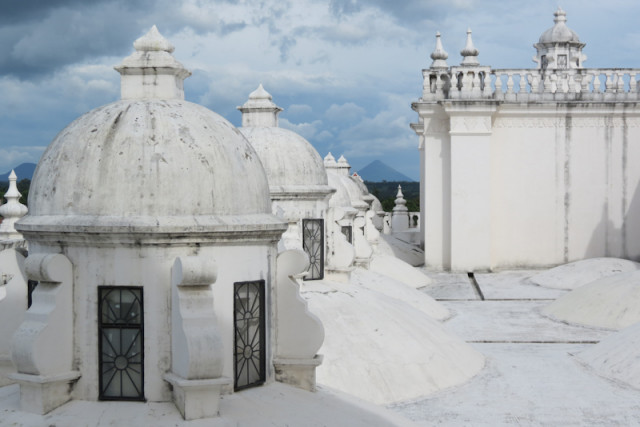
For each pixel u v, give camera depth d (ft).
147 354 28.66
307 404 30.53
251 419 28.12
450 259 117.91
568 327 76.13
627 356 55.42
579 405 47.96
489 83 114.93
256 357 31.22
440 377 51.85
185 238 28.63
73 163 29.35
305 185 59.77
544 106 116.47
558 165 118.11
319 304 54.49
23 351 28.17
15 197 63.31
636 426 44.55
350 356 50.19
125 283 28.68
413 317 58.49
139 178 28.76
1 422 27.94
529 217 118.62
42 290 28.94
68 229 28.48
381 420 31.14
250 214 30.76
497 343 68.54
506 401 48.78
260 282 31.09
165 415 27.68
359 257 81.61
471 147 115.24
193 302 27.76
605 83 118.32
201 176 29.32
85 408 28.53
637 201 118.01
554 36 140.15
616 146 117.80
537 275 109.81
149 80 32.58
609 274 102.83
